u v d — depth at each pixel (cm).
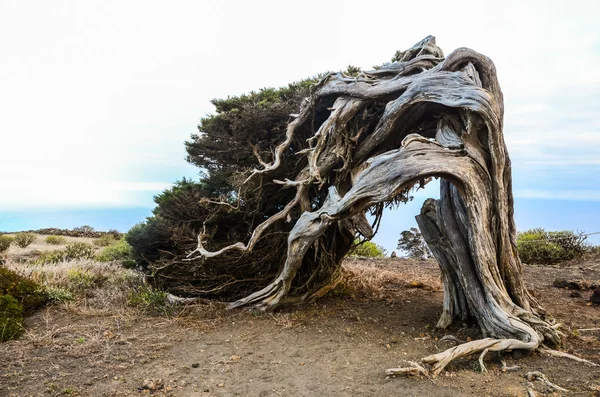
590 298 902
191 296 984
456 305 730
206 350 635
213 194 1041
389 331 731
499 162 670
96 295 945
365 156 886
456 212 704
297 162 973
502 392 472
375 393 481
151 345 646
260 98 1027
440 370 527
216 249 970
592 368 538
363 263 1470
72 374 529
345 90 855
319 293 945
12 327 671
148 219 1071
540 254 1534
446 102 690
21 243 2147
